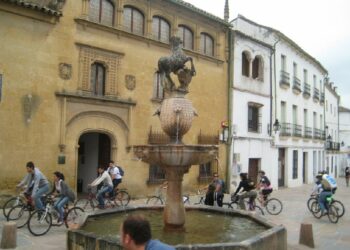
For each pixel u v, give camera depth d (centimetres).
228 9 2347
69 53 1584
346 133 5966
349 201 2153
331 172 4756
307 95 3444
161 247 298
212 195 1295
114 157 1741
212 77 2230
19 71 1436
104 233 784
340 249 957
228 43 2339
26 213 1169
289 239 1059
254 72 2639
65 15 1576
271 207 1552
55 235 998
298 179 3203
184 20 2070
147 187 1844
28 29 1467
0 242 888
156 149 759
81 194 1823
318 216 1473
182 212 823
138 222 300
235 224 907
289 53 3073
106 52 1706
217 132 2239
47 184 1080
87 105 1636
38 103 1483
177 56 805
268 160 2695
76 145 1598
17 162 1416
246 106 2464
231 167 2300
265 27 2817
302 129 3366
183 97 820
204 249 610
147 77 1870
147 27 1872
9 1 1393
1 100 1384
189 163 769
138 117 1828
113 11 1758
